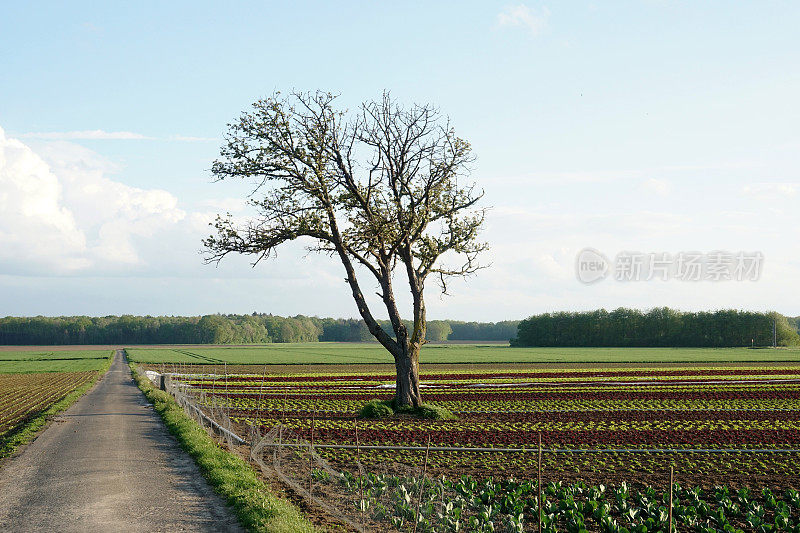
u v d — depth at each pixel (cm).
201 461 1781
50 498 1432
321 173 3231
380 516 1334
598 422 2969
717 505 1525
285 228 3297
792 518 1428
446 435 2547
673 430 2709
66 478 1645
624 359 10162
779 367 7919
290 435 2503
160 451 2056
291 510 1282
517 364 9094
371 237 3234
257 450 2072
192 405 3206
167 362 10038
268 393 4588
